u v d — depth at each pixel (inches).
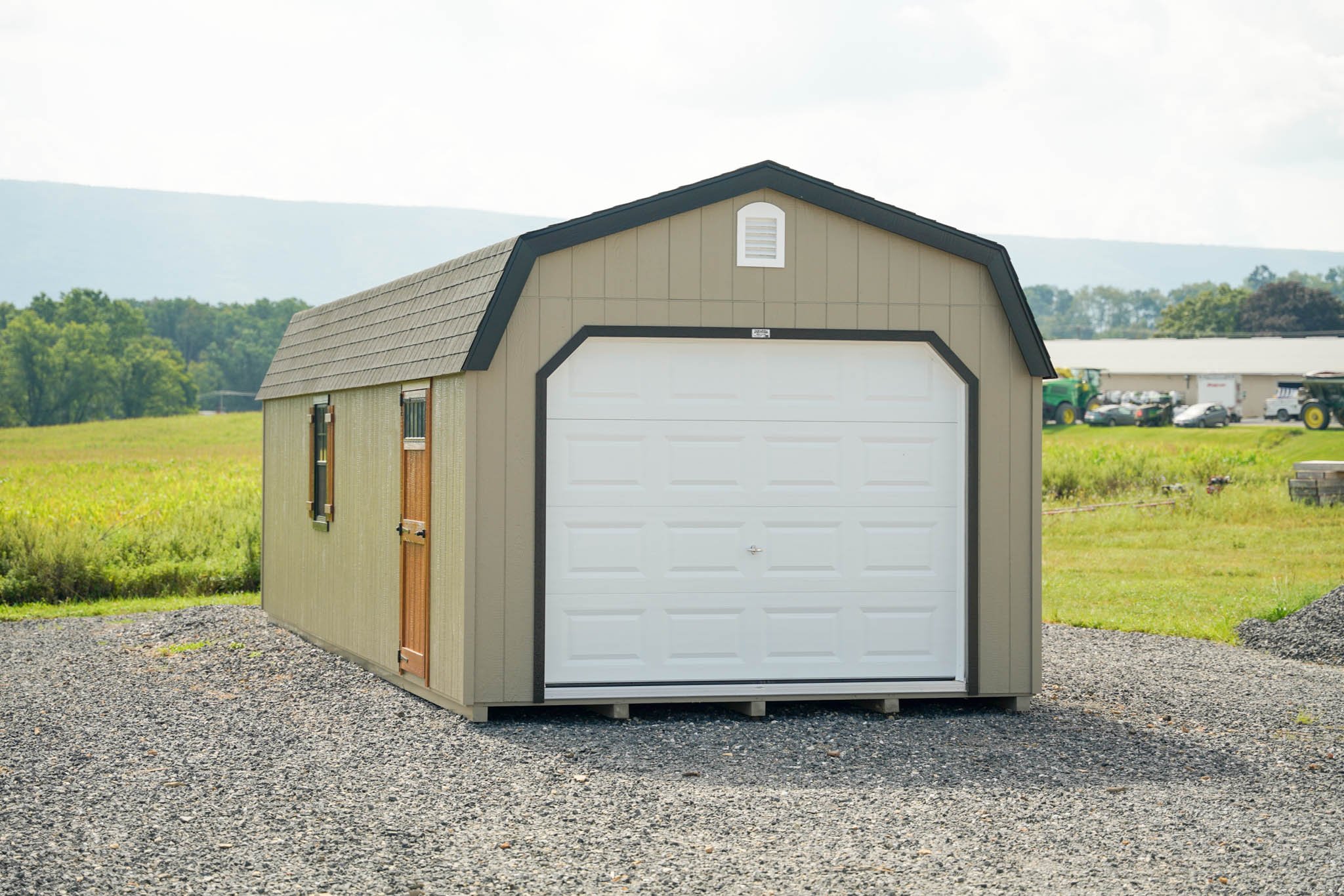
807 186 350.6
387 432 404.2
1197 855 228.4
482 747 312.0
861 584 360.2
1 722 350.3
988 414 362.0
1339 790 276.8
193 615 576.1
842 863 223.3
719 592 354.3
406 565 386.9
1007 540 362.9
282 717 353.1
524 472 339.9
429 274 405.1
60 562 701.9
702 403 353.1
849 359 359.3
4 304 3075.8
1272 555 799.7
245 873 216.7
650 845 233.3
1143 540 878.4
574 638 347.6
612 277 343.6
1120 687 406.0
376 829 242.8
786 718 350.3
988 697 378.6
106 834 239.0
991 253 359.6
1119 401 1840.6
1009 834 241.0
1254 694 394.6
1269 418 1882.4
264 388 563.5
